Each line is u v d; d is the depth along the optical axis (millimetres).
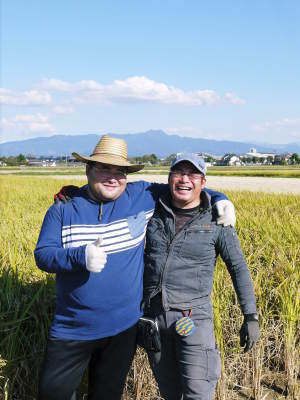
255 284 4305
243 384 3725
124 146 2830
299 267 4859
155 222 2896
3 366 3281
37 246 2686
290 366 3650
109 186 2707
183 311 2850
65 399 2744
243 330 2824
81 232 2695
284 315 3848
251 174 66750
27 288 4031
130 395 3672
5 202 14609
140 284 2871
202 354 2783
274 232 6441
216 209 2826
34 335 3605
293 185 34438
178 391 3006
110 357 2795
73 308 2682
